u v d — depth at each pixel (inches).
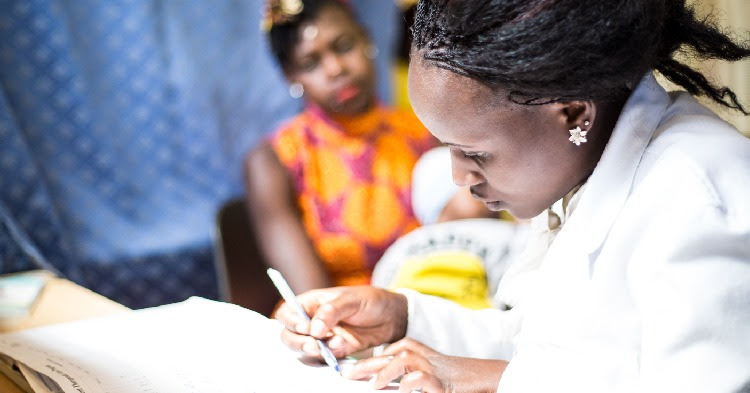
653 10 28.6
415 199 92.4
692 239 27.5
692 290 27.0
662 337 27.0
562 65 27.8
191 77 101.1
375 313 40.2
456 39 28.6
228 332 41.2
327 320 38.4
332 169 91.4
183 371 35.9
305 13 92.0
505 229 77.7
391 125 94.7
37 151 94.1
